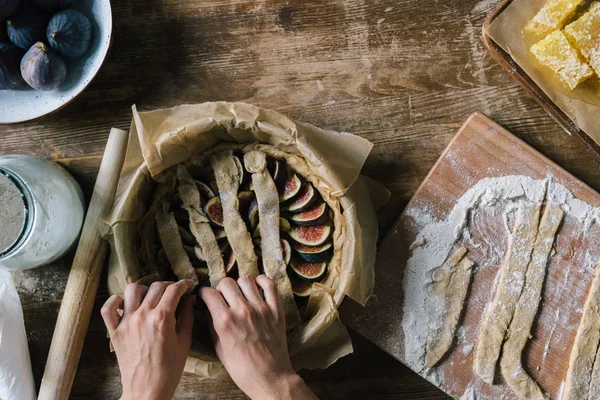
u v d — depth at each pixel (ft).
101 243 2.82
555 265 2.83
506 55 2.77
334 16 2.96
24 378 2.87
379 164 2.93
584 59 2.71
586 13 2.65
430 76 2.93
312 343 2.67
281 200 2.74
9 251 2.62
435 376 2.83
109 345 2.95
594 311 2.78
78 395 2.97
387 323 2.84
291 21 2.97
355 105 2.94
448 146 2.88
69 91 2.86
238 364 2.52
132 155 2.73
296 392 2.51
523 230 2.83
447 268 2.84
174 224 2.74
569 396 2.77
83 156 3.00
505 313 2.81
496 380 2.81
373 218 2.85
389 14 2.94
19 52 2.81
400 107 2.93
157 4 3.00
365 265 2.72
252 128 2.67
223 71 2.98
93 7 2.82
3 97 2.89
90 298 2.83
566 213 2.83
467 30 2.92
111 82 3.00
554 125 2.89
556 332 2.81
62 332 2.81
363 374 2.91
